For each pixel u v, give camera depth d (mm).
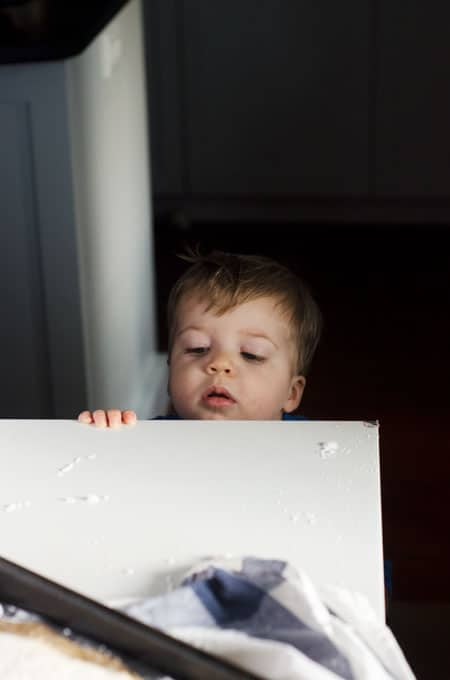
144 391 2758
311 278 3621
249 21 3729
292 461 1040
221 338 1562
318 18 3697
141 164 2695
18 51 2004
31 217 2156
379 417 2814
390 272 3658
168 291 3518
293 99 3822
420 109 3787
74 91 2076
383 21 3678
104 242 2338
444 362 3100
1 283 2219
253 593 811
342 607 826
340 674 755
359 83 3773
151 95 3863
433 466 2562
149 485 1005
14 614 783
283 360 1579
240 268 1600
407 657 1873
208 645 758
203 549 910
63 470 1035
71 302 2219
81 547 916
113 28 2332
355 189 3945
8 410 2320
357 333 3271
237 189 3990
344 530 933
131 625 749
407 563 2205
